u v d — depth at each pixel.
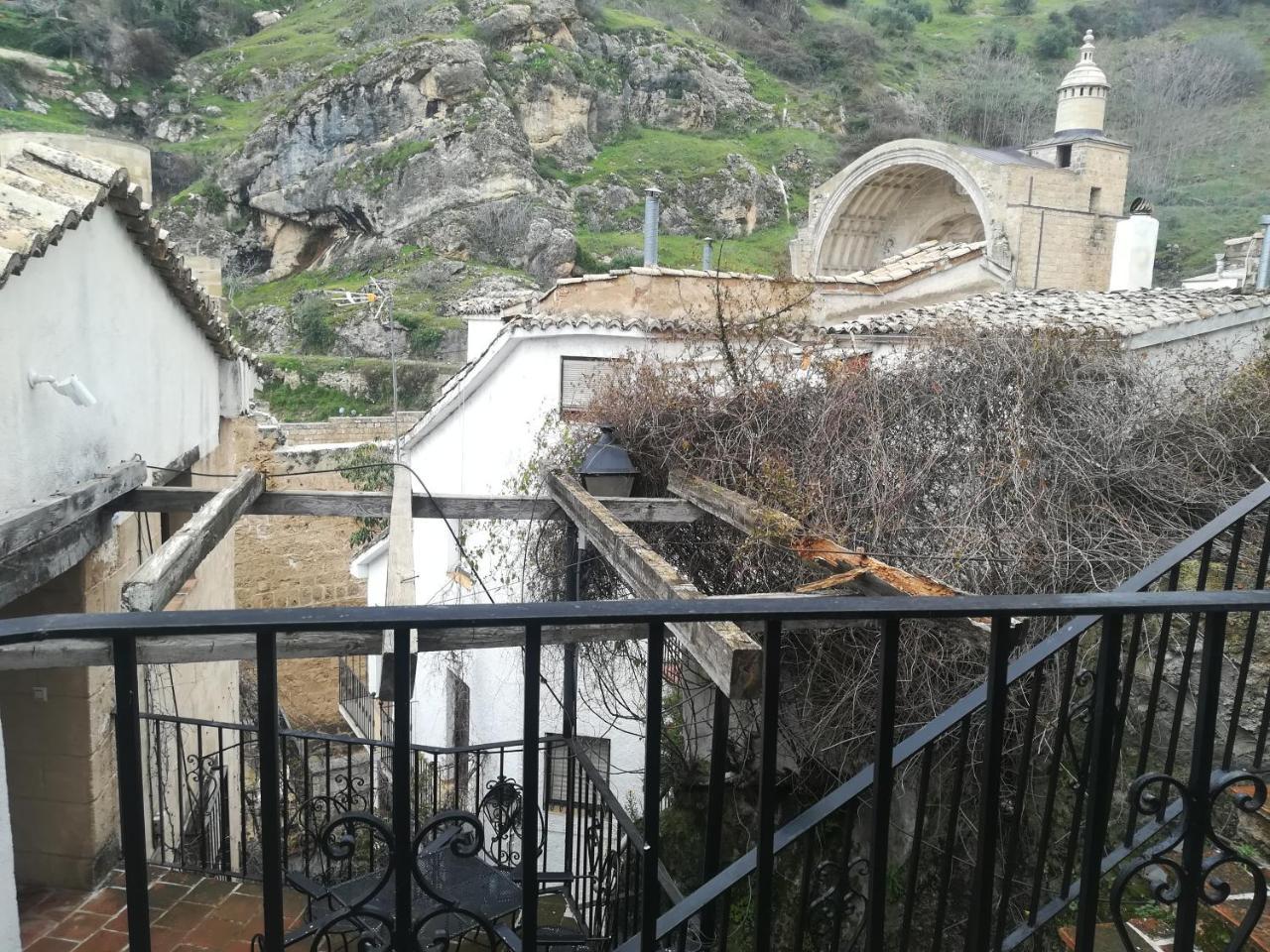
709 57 57.56
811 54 61.81
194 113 55.03
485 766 9.48
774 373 6.28
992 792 1.56
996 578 4.99
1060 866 4.30
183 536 4.17
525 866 1.47
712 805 2.20
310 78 56.84
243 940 4.94
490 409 10.07
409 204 45.25
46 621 1.19
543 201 44.62
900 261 13.66
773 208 49.22
